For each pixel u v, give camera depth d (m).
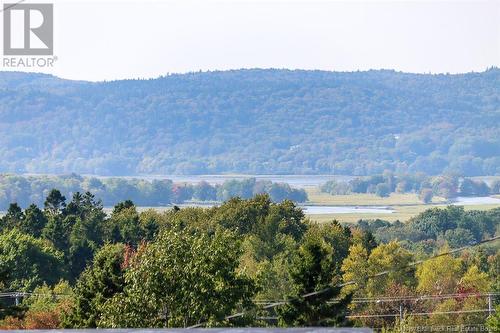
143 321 65.75
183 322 65.81
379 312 130.25
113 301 66.88
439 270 143.88
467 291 140.00
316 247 81.38
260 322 80.62
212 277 66.44
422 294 137.25
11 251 166.00
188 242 67.62
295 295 80.50
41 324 96.94
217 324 65.00
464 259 173.38
